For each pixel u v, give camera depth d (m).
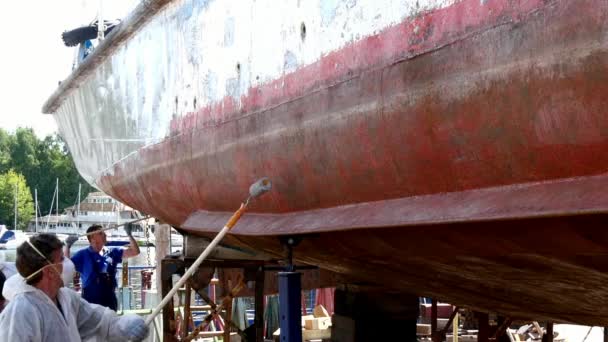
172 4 5.02
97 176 7.32
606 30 2.01
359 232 3.43
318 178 3.42
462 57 2.51
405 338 6.29
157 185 5.48
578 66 2.10
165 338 5.89
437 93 2.62
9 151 78.50
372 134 2.99
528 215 2.22
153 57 5.41
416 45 2.72
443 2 2.59
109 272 6.63
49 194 77.69
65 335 3.20
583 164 2.18
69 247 6.50
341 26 3.17
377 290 6.23
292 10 3.56
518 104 2.31
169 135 5.13
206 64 4.53
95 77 6.78
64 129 8.51
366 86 3.00
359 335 6.19
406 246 3.32
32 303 3.11
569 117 2.16
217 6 4.39
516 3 2.29
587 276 2.92
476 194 2.57
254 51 3.94
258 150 3.89
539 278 3.28
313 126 3.38
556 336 9.97
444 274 3.81
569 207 2.11
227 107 4.25
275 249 4.55
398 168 2.90
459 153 2.59
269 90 3.77
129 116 5.98
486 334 6.34
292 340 3.57
